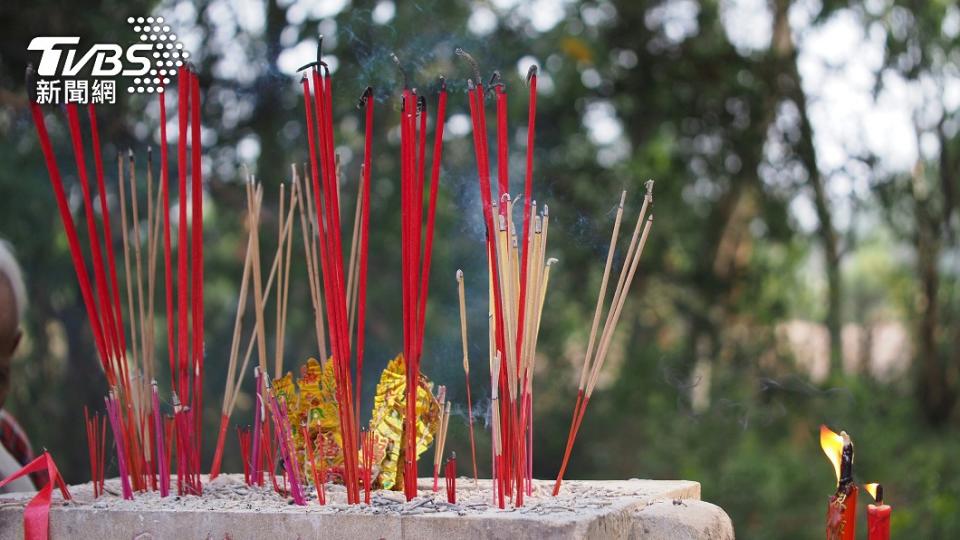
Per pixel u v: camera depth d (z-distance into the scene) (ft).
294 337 18.02
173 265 15.84
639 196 20.61
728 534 4.35
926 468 18.75
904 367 24.27
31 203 15.03
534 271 4.40
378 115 16.74
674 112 21.25
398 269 18.62
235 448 17.67
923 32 21.49
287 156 16.99
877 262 27.68
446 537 3.98
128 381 4.90
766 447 19.89
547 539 3.85
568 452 4.53
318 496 4.43
